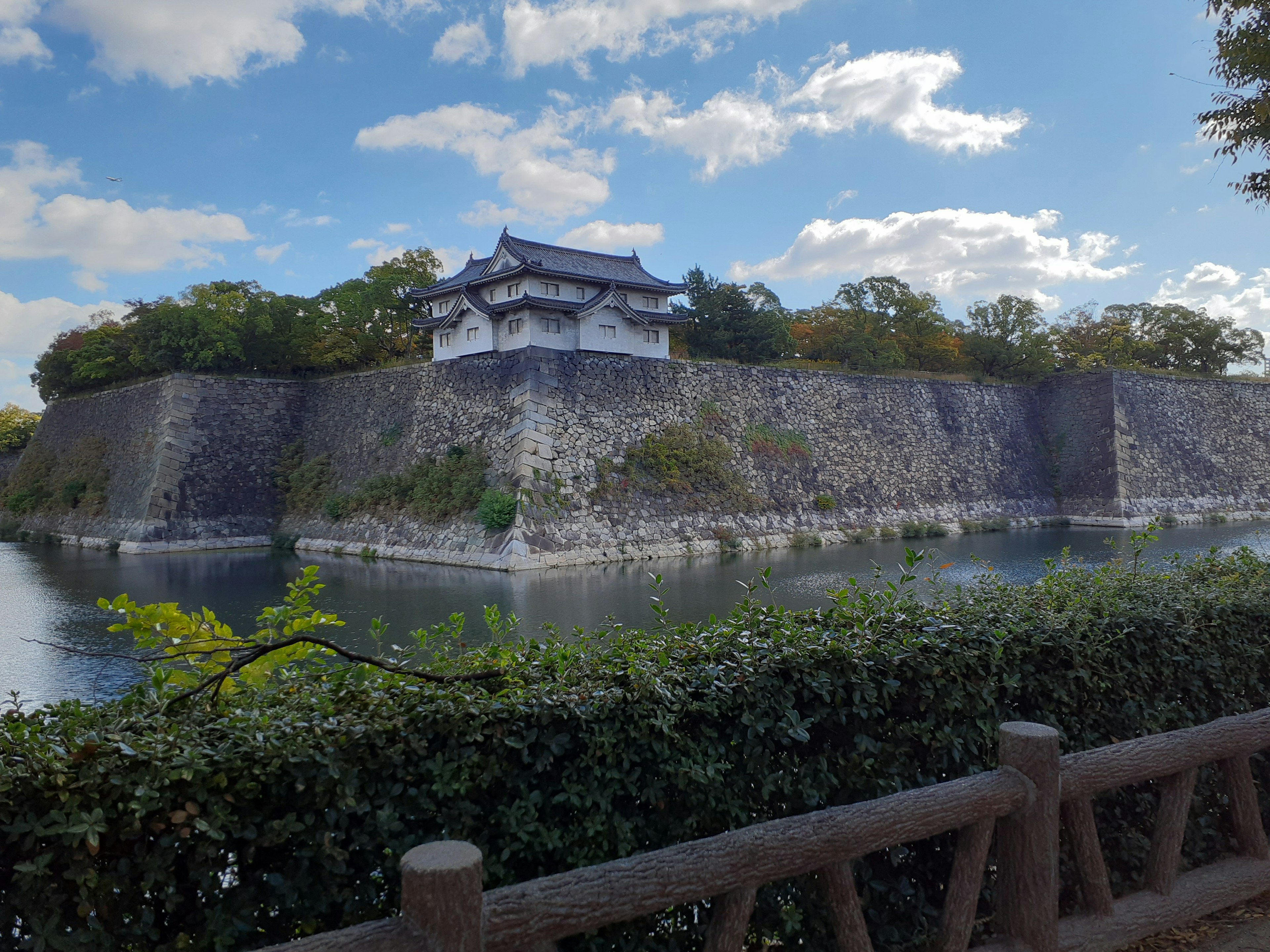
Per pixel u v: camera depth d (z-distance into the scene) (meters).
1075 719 3.65
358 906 2.37
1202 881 3.39
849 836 2.46
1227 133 8.51
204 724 2.50
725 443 29.92
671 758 2.80
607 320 28.67
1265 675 4.37
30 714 2.51
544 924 1.96
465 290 28.62
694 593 17.59
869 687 3.10
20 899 2.03
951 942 2.73
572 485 25.36
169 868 2.13
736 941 2.29
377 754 2.40
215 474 31.31
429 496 26.42
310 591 3.52
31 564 25.11
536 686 2.77
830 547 28.50
